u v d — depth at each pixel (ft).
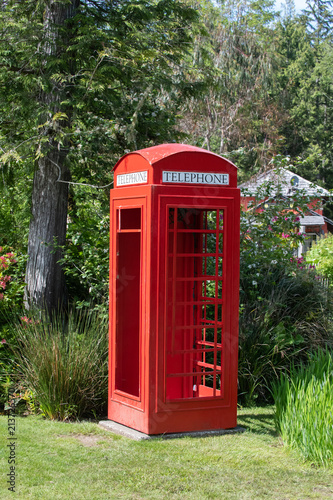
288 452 15.14
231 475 13.47
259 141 102.73
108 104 29.86
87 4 29.73
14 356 21.06
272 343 22.40
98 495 12.12
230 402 17.33
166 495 12.20
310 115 140.36
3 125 29.17
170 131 32.76
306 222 83.56
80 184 26.04
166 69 30.55
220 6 93.61
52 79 26.50
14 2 27.84
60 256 26.84
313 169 134.72
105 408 20.02
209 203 16.87
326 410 14.80
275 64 93.25
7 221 29.48
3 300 22.89
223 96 82.69
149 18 29.07
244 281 24.61
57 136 24.90
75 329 21.27
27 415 19.30
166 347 16.40
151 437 16.17
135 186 16.99
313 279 25.11
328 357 18.52
